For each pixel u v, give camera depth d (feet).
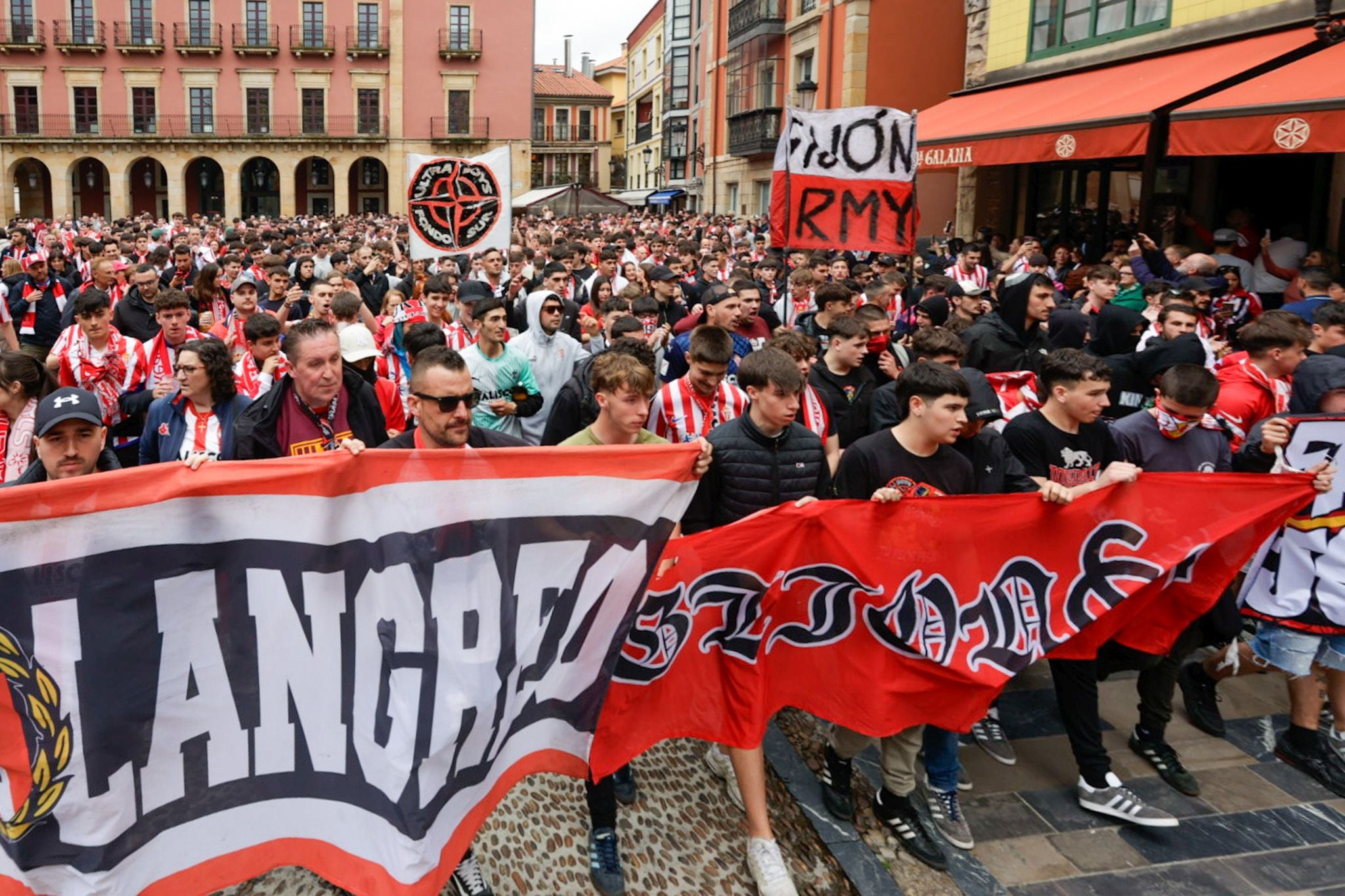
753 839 11.32
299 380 12.87
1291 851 12.34
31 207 162.71
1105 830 12.69
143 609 8.57
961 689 12.07
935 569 11.99
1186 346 17.02
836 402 16.96
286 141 155.22
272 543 9.00
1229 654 14.87
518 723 10.09
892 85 70.90
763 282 35.19
